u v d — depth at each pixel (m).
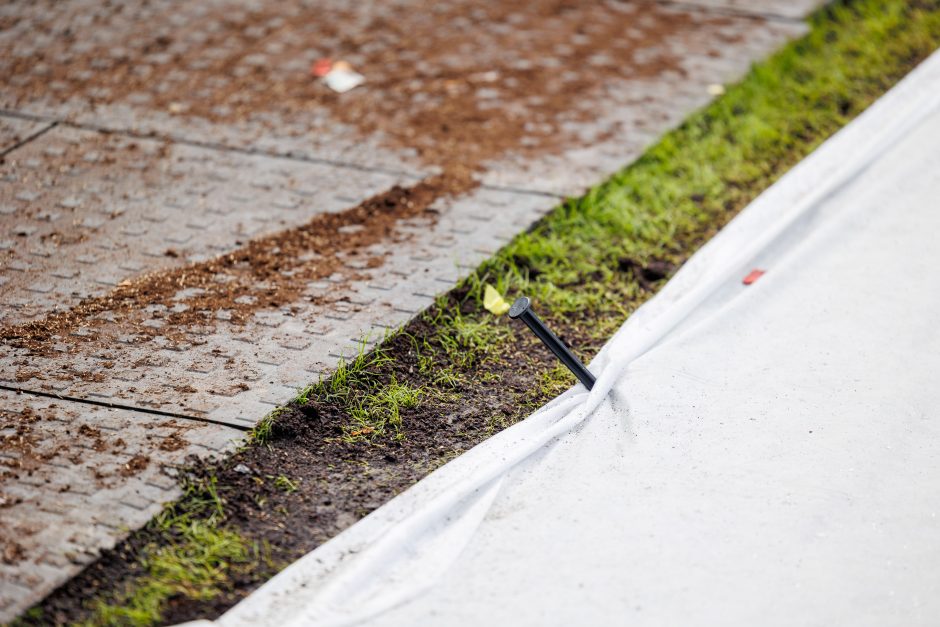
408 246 10.66
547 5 16.25
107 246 10.50
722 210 11.77
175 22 15.46
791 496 7.62
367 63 14.43
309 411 8.42
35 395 8.40
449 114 13.23
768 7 16.25
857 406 8.52
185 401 8.40
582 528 7.36
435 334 9.50
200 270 10.17
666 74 14.27
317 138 12.64
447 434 8.41
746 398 8.64
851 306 9.77
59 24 15.27
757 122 13.22
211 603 6.74
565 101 13.55
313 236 10.78
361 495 7.71
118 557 6.96
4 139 12.37
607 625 6.59
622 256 10.96
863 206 11.24
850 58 14.83
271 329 9.34
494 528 7.37
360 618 6.61
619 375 8.90
